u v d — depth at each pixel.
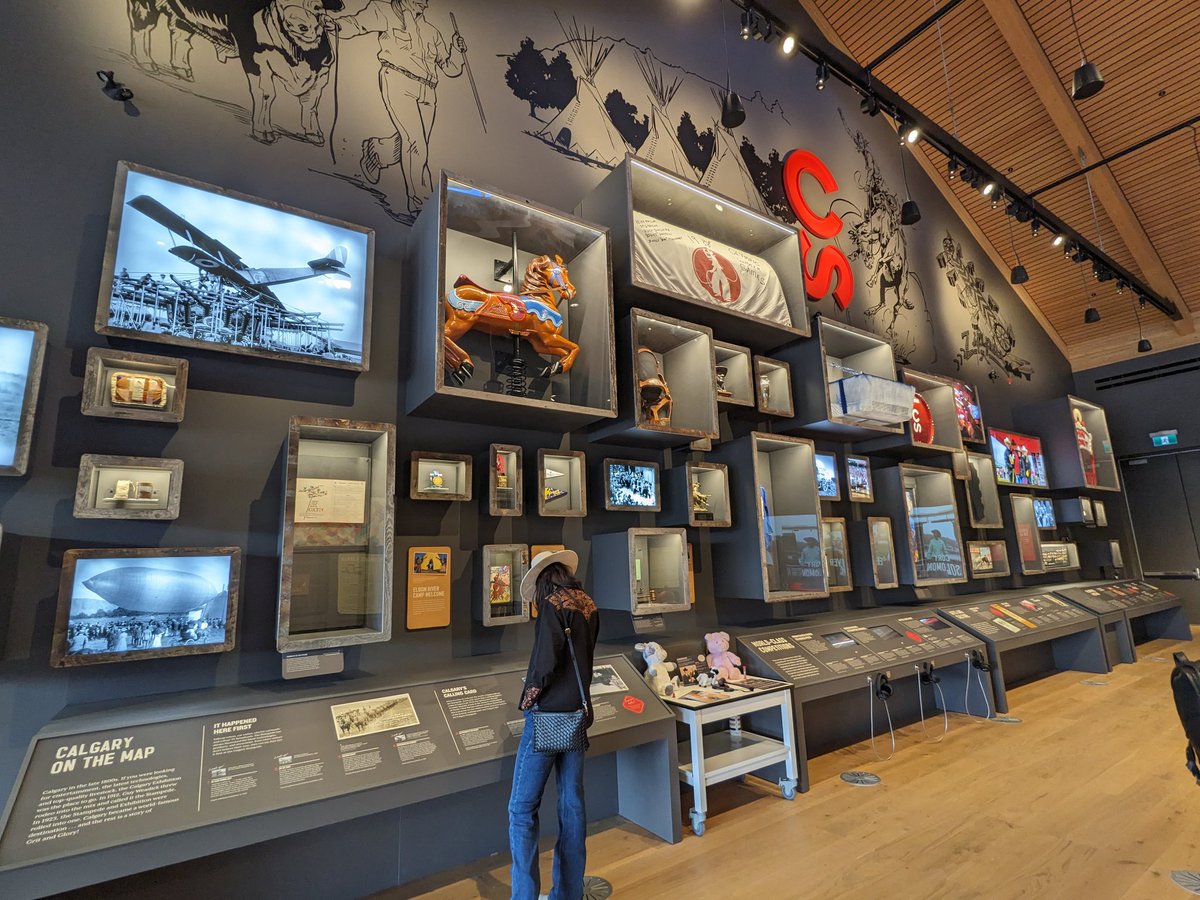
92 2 2.99
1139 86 7.60
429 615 3.32
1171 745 4.31
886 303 7.45
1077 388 11.25
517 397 3.39
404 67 3.96
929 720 5.25
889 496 6.13
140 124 3.01
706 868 2.78
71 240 2.75
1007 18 7.01
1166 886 2.55
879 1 7.58
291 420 2.77
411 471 3.36
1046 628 6.15
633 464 4.29
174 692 2.64
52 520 2.52
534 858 2.34
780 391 5.24
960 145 6.70
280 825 2.09
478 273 3.90
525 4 4.70
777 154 6.57
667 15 5.82
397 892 2.71
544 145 4.57
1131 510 10.98
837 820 3.26
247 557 2.90
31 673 2.39
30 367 2.48
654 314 4.15
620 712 3.05
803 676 3.87
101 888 2.20
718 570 4.71
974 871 2.71
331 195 3.52
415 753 2.48
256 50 3.41
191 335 2.82
